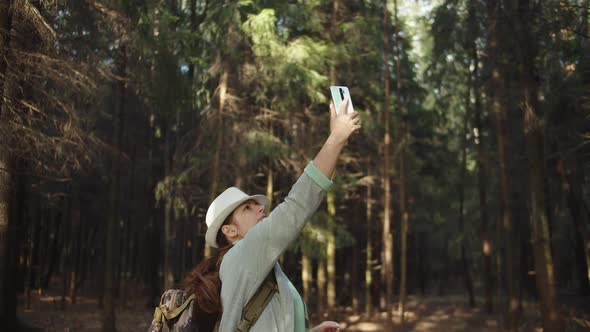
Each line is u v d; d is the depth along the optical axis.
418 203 27.22
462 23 15.73
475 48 17.77
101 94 10.17
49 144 7.39
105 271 13.59
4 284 11.12
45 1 7.29
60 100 7.97
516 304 16.30
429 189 26.45
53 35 7.07
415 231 30.77
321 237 15.27
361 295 29.31
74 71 7.59
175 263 25.94
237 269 1.58
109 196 13.91
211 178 14.55
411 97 22.58
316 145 15.80
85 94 8.05
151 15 11.42
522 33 11.42
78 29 9.78
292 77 13.97
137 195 23.73
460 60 21.81
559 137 14.34
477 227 26.12
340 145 1.56
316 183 1.53
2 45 6.70
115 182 13.85
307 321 1.78
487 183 23.58
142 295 26.11
